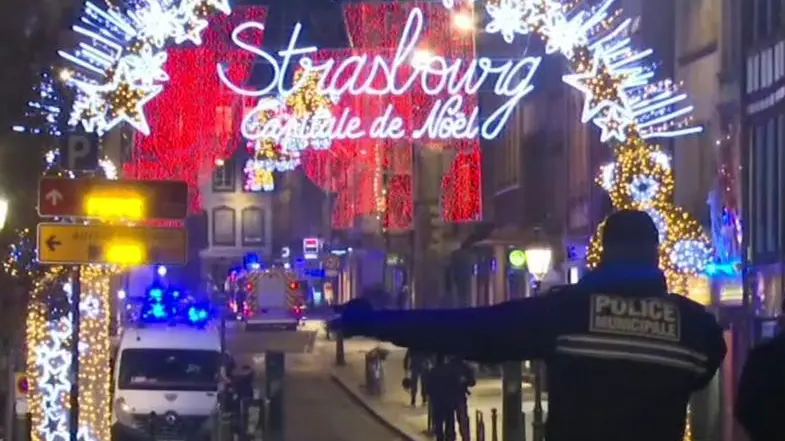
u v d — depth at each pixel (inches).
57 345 839.1
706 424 1216.2
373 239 3378.4
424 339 277.7
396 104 1000.2
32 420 841.5
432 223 2721.5
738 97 1310.3
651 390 270.4
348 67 988.6
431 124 967.0
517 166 2199.8
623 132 883.4
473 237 2362.2
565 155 1950.1
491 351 276.7
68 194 671.1
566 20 847.1
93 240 673.6
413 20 958.4
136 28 807.1
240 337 3171.8
